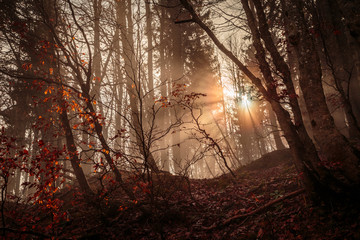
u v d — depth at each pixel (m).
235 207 6.45
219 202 6.90
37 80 6.82
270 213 5.37
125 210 6.20
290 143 5.05
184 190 7.78
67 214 5.99
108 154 5.73
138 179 5.17
